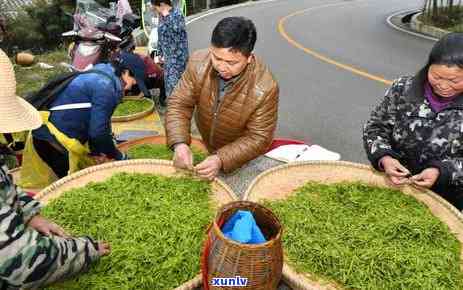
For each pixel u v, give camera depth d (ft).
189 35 39.19
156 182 8.93
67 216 7.84
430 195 8.68
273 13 55.98
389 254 7.02
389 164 8.28
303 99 23.07
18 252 4.88
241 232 5.54
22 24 42.01
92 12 21.63
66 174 10.78
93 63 11.87
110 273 6.71
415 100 7.91
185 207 8.20
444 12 50.67
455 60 6.61
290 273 6.65
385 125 8.68
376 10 61.57
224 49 7.41
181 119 9.37
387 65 30.48
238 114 8.84
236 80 8.51
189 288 6.24
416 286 6.54
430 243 7.50
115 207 8.12
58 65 27.66
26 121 5.39
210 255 5.60
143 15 25.72
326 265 6.89
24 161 10.47
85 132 10.13
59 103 9.80
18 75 24.40
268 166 14.05
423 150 8.19
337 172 9.52
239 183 13.25
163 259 6.94
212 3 70.13
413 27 47.75
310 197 8.61
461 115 7.67
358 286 6.54
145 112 16.44
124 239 7.32
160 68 20.33
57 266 5.40
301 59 31.55
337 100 23.07
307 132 19.01
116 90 9.96
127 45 19.15
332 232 7.62
